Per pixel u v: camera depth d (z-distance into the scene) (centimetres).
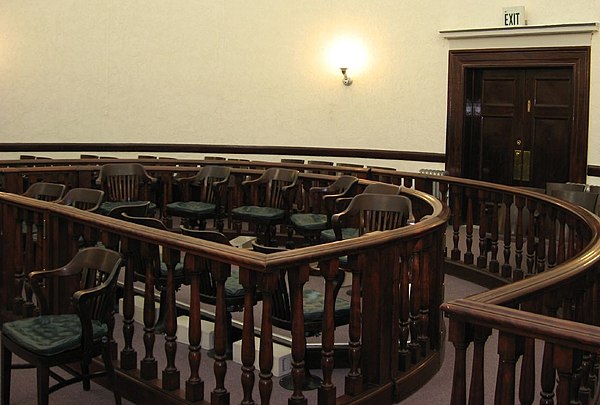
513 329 209
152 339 348
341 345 395
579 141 777
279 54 926
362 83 891
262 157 945
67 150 953
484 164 851
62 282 396
